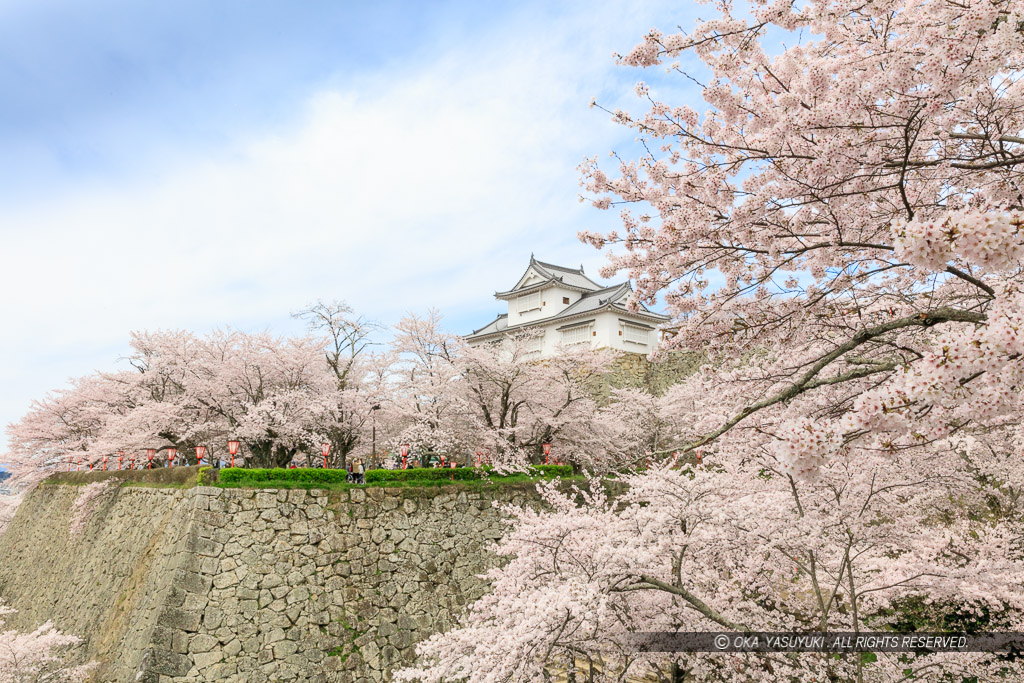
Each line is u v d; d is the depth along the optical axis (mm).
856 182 4770
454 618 13922
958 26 3768
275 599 11977
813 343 5883
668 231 5250
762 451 6594
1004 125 4910
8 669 11383
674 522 6547
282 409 16828
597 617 5812
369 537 13555
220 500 12195
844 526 6520
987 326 2836
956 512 9930
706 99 5078
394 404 18688
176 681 10594
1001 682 6781
